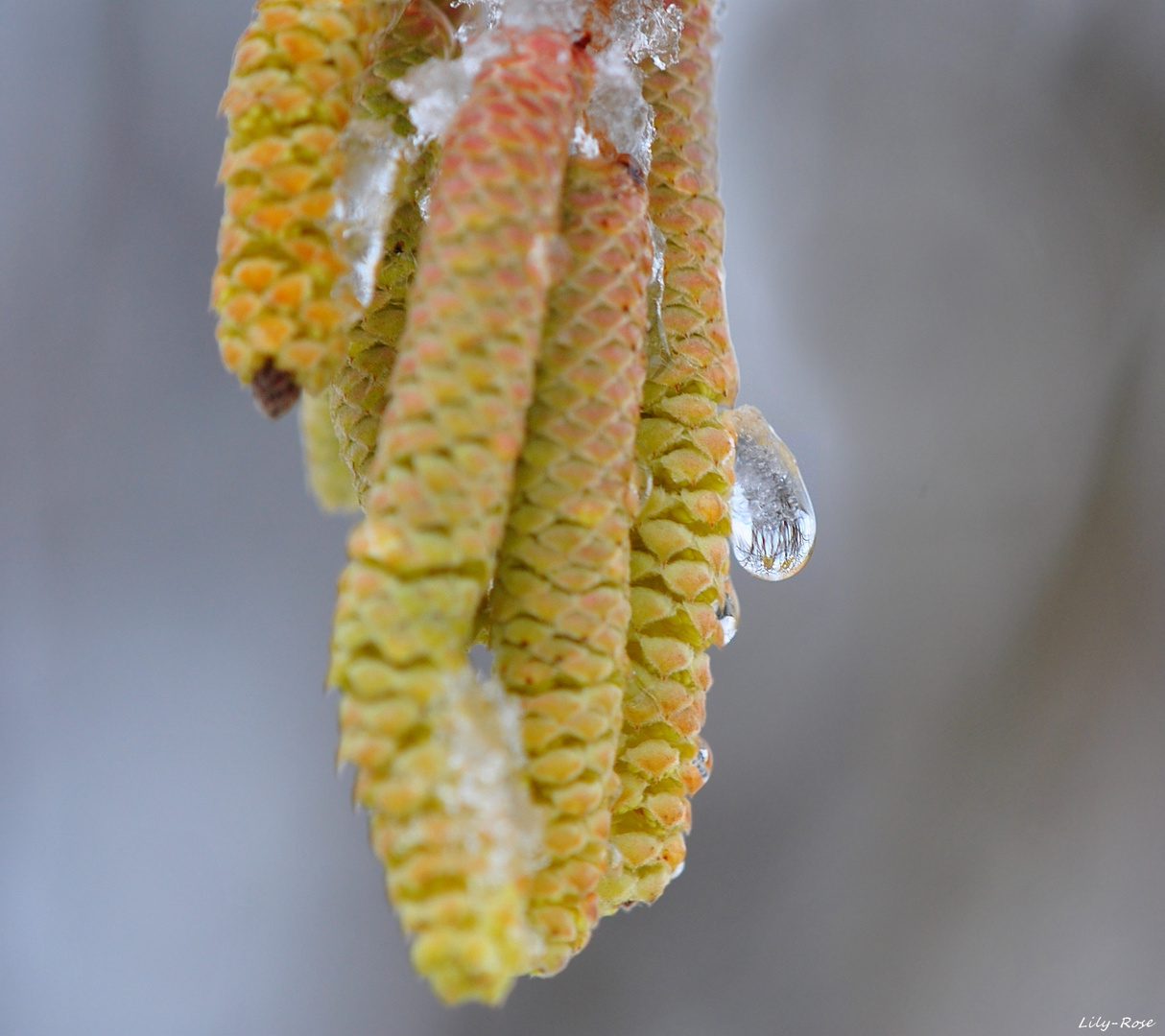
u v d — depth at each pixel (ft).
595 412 0.66
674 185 0.69
